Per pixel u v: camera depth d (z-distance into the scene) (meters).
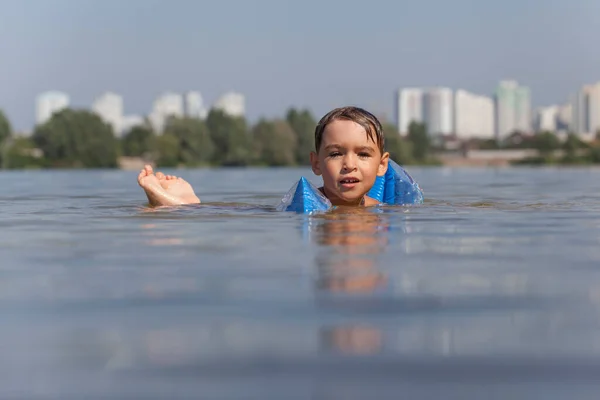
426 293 2.18
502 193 8.90
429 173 29.36
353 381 1.42
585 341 1.67
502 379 1.42
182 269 2.64
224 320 1.87
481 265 2.70
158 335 1.74
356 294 2.16
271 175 25.66
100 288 2.30
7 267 2.74
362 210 5.08
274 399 1.32
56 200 7.32
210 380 1.42
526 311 1.95
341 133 5.11
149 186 5.81
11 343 1.69
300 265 2.68
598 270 2.60
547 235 3.73
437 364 1.52
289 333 1.74
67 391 1.37
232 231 3.87
